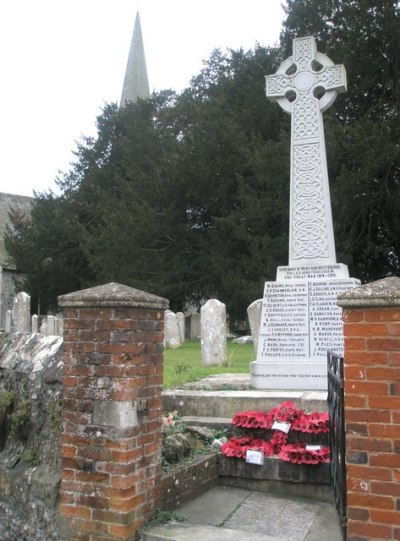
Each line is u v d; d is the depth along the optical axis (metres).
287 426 4.91
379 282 3.37
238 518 4.05
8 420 4.88
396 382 3.12
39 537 3.97
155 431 4.00
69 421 3.85
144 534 3.60
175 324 18.03
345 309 3.28
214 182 25.86
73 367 3.89
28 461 4.44
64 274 35.25
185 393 6.31
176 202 27.25
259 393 6.28
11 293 38.69
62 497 3.81
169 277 26.31
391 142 20.58
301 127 8.12
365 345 3.21
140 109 36.16
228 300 24.19
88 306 3.86
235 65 28.19
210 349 11.76
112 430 3.68
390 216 22.39
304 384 7.00
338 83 8.00
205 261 25.64
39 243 35.31
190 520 3.99
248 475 4.75
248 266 22.56
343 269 7.48
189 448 4.86
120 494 3.61
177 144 27.47
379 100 23.25
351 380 3.23
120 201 28.48
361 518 3.13
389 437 3.11
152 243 27.30
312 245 7.80
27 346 5.18
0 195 44.94
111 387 3.73
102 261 27.61
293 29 24.86
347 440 3.21
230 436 5.37
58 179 37.34
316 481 4.53
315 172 7.95
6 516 4.44
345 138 20.41
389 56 22.72
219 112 26.25
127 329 3.77
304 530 3.81
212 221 27.16
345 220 21.05
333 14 23.61
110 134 36.41
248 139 25.06
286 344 7.36
